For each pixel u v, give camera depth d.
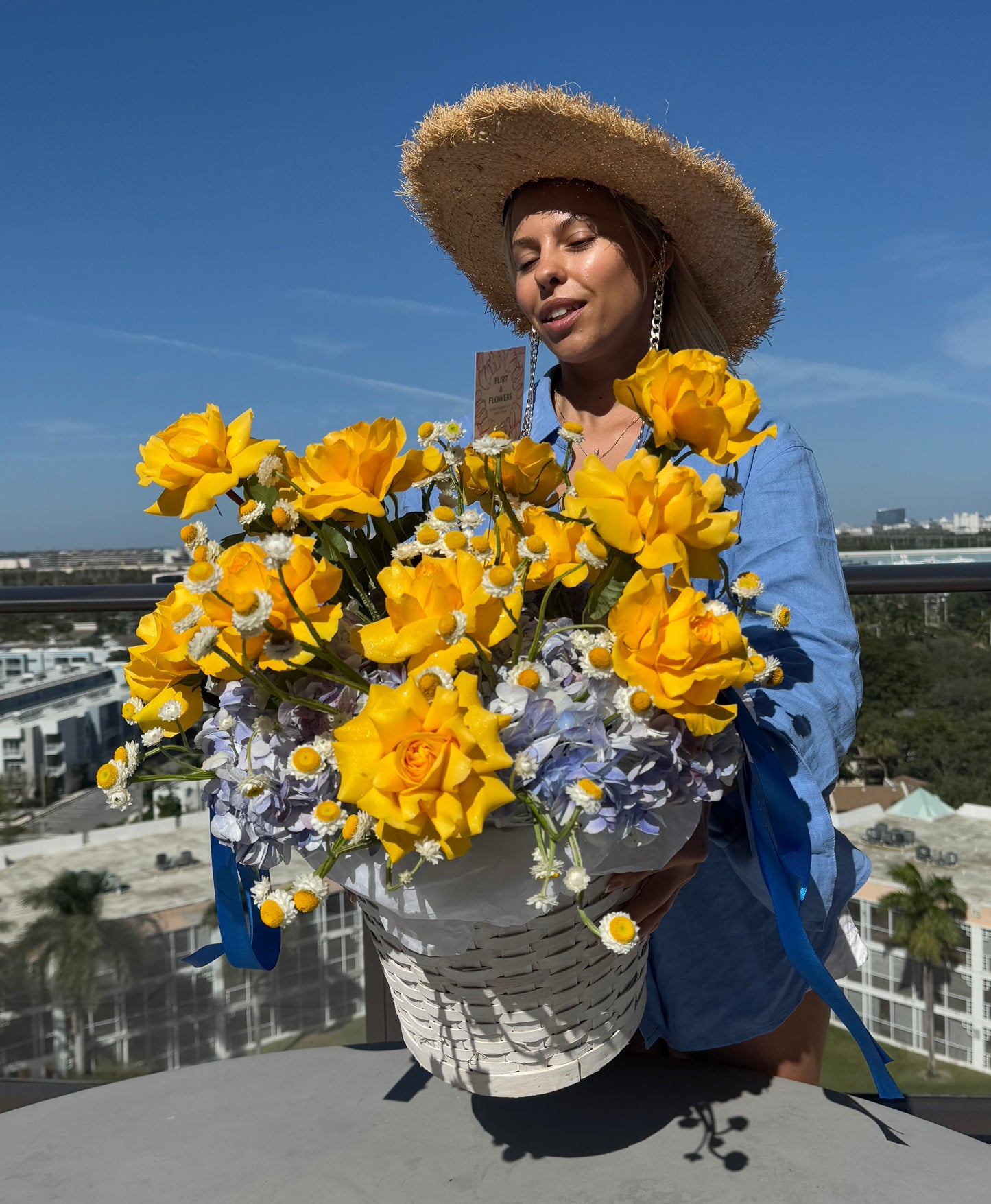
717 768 0.65
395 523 0.76
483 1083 0.70
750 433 0.69
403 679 0.60
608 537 0.59
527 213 1.21
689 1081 0.92
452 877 0.60
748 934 1.10
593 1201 0.74
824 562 1.01
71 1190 0.78
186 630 0.60
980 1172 0.76
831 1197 0.73
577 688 0.60
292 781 0.60
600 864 0.62
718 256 1.25
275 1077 0.98
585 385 1.29
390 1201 0.75
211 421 0.69
